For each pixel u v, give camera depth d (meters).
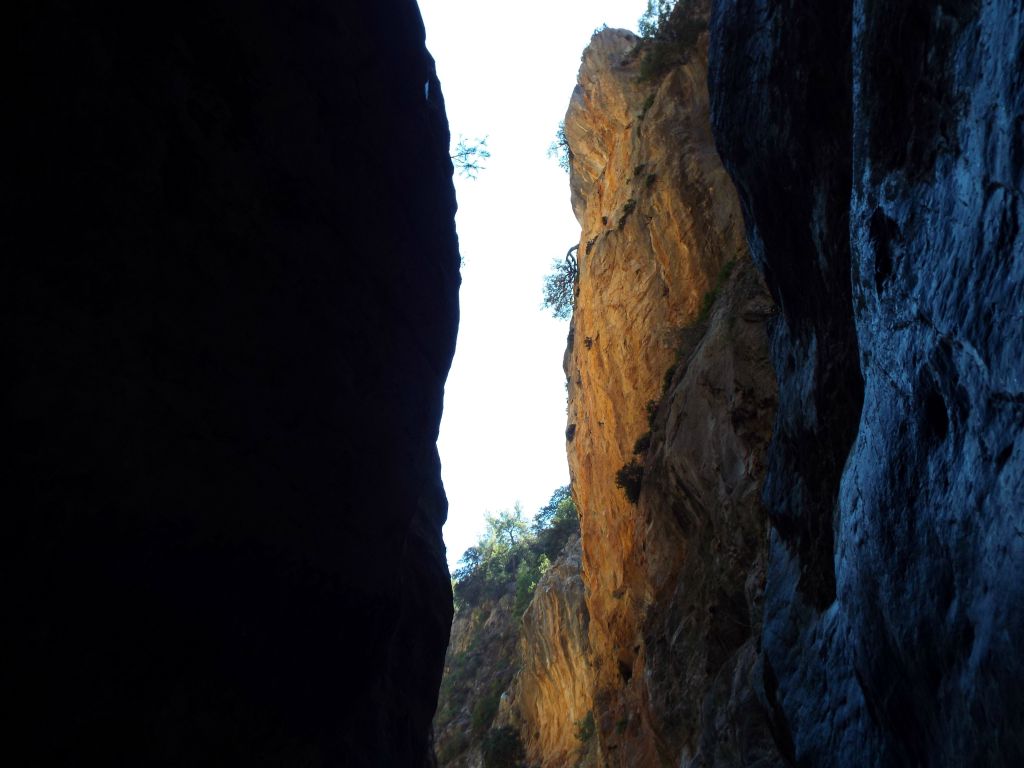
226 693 7.41
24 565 5.71
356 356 9.49
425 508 15.18
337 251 9.20
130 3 6.73
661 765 25.69
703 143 31.88
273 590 7.99
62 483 5.95
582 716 46.28
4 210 5.74
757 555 19.42
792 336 12.56
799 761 10.57
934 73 6.20
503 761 52.16
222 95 7.60
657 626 25.77
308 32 8.83
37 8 6.01
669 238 31.39
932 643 6.39
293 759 8.52
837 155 9.66
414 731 12.51
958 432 5.93
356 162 9.65
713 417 21.91
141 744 6.52
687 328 29.22
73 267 6.16
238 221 7.72
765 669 12.63
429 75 12.70
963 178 5.73
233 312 7.62
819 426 11.27
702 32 34.56
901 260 6.79
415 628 13.38
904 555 6.99
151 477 6.64
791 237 11.39
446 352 12.23
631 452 32.78
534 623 53.12
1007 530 5.11
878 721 8.37
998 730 5.30
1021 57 4.94
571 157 42.50
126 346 6.53
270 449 8.00
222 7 7.62
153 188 6.84
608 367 34.44
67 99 6.18
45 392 5.88
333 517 8.98
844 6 9.09
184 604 6.91
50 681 5.87
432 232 11.62
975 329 5.50
